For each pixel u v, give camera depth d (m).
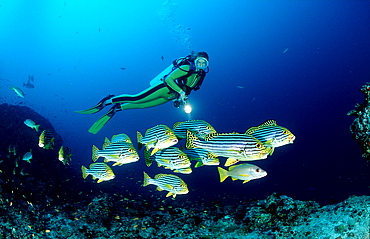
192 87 6.74
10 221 4.66
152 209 6.99
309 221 4.17
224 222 5.18
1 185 5.93
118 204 6.88
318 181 9.27
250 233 4.43
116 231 5.04
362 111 3.67
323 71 39.22
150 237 4.79
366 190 7.36
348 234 3.30
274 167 11.61
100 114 33.66
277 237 3.90
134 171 12.42
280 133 3.02
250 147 2.77
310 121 19.03
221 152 2.97
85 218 5.63
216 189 10.29
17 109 11.69
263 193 9.27
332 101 23.50
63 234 4.75
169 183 3.93
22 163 8.44
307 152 12.69
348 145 12.35
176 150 3.54
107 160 4.14
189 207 7.16
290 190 9.13
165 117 37.25
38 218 5.26
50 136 5.75
